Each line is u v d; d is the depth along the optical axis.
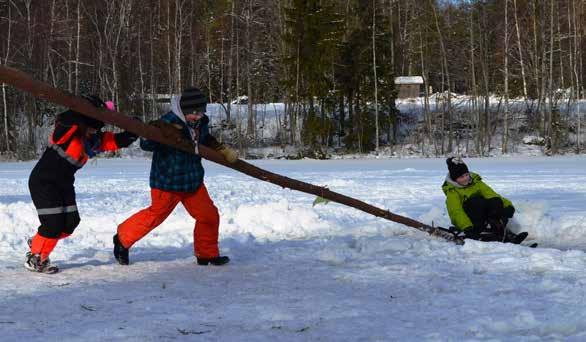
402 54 52.19
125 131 5.70
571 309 4.11
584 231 7.58
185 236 7.64
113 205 10.59
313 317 4.05
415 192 12.70
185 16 45.97
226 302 4.48
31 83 4.52
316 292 4.77
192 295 4.71
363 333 3.70
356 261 6.04
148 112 44.78
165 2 45.91
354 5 43.72
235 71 46.69
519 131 44.50
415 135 44.56
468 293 4.64
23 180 17.53
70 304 4.46
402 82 52.09
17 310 4.29
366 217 9.17
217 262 5.90
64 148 5.52
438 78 51.81
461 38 45.06
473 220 7.18
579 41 45.03
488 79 44.41
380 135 45.12
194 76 47.16
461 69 45.69
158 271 5.64
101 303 4.48
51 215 5.50
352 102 43.53
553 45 43.03
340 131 44.50
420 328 3.78
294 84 41.31
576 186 13.82
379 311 4.19
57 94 4.71
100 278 5.34
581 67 45.91
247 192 13.05
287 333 3.73
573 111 44.94
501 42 43.88
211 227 5.91
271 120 47.44
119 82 42.72
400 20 52.09
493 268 5.55
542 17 42.44
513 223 7.71
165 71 46.88
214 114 47.28
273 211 8.33
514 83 47.09
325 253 6.18
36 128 43.09
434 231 6.66
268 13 46.22
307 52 40.84
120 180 17.05
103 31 44.75
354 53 42.16
